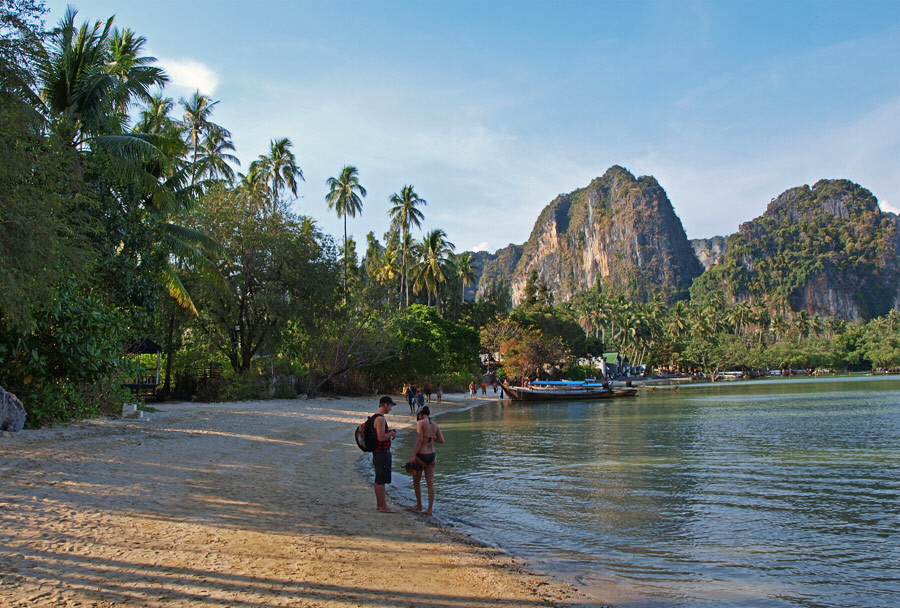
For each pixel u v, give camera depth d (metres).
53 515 7.15
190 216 29.02
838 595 6.35
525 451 18.95
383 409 9.73
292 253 33.38
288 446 16.92
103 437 14.01
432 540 7.90
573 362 92.56
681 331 146.62
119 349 17.81
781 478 13.81
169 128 26.91
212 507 8.55
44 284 11.87
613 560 7.47
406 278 66.06
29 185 11.95
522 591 6.13
